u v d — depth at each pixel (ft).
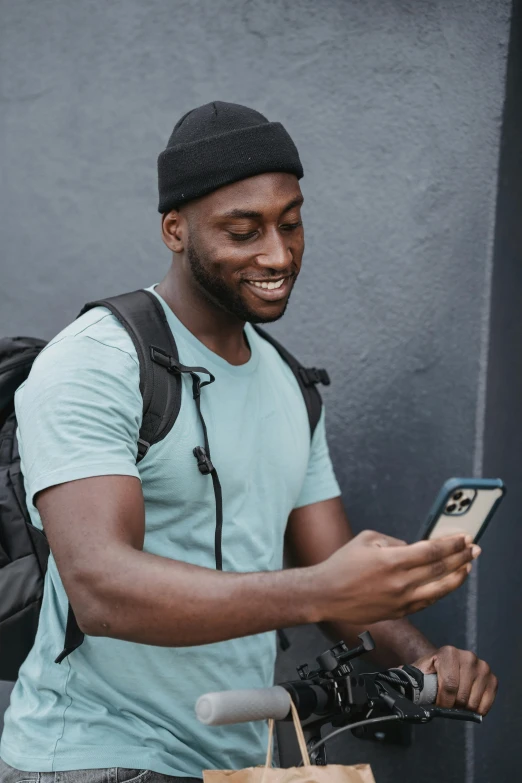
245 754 6.10
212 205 5.77
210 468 5.70
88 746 5.59
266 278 5.80
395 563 4.33
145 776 5.56
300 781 4.40
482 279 7.75
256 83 8.57
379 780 7.86
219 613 4.56
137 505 5.16
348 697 4.91
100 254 8.98
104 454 5.16
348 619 4.53
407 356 8.01
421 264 8.00
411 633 6.64
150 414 5.62
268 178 5.76
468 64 7.93
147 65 8.91
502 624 7.75
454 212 7.91
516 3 7.87
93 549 4.83
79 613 4.82
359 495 8.13
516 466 7.98
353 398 8.17
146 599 4.63
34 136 9.18
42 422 5.29
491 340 7.73
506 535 7.80
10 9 9.23
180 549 5.86
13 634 5.99
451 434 7.79
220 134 5.78
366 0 8.27
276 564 6.36
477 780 7.54
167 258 8.77
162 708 5.76
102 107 9.02
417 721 4.97
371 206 8.19
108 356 5.55
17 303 9.17
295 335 8.37
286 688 4.62
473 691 5.62
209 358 6.13
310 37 8.43
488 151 7.82
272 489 6.31
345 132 8.30
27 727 5.75
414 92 8.09
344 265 8.25
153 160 8.86
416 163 8.06
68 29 9.12
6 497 5.93
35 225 9.16
